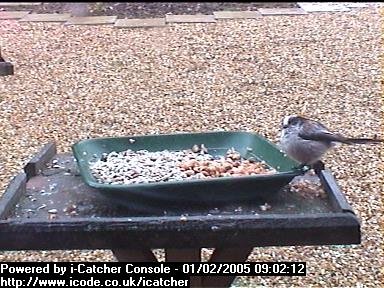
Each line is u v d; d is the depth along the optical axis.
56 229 0.65
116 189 0.66
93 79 2.24
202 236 0.65
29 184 0.78
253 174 0.73
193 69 2.29
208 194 0.69
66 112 1.98
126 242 0.65
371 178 1.52
